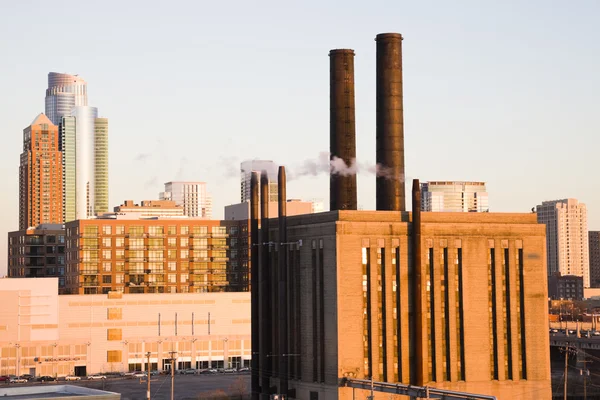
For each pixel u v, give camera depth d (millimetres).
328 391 190000
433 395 167125
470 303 196000
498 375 196625
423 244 194250
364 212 192125
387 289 190875
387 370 189500
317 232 194750
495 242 198375
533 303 199625
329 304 190750
